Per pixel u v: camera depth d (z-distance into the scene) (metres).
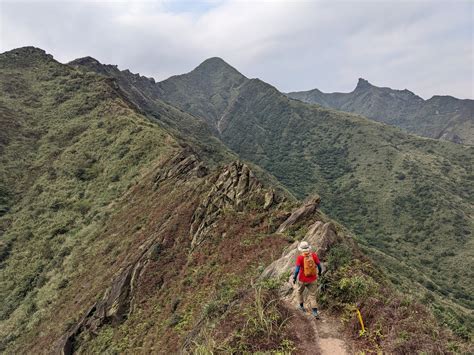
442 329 7.98
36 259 40.97
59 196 51.69
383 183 151.38
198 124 168.25
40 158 63.12
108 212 44.12
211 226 24.20
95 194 50.41
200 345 8.65
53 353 23.12
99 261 33.66
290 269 11.41
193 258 22.41
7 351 28.81
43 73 96.19
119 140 61.16
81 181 54.56
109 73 149.75
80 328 23.53
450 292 72.75
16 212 51.28
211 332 9.25
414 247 105.88
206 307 12.44
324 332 8.55
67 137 68.06
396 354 7.20
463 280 84.00
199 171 40.44
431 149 180.25
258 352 7.43
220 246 21.64
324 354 7.71
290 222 19.36
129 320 21.30
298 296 9.18
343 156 198.00
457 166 158.00
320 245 12.27
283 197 23.88
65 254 39.72
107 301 23.77
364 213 134.38
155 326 18.75
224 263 19.66
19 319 32.22
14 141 66.19
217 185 27.78
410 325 7.89
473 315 46.53
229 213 24.28
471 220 111.38
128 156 55.53
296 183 176.62
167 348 15.22
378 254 71.88
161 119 132.75
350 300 9.44
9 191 55.31
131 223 36.81
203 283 19.19
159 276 23.28
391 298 9.06
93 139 64.31
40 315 31.02
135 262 25.73
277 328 8.30
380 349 7.51
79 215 46.75
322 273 10.52
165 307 19.97
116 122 67.75
